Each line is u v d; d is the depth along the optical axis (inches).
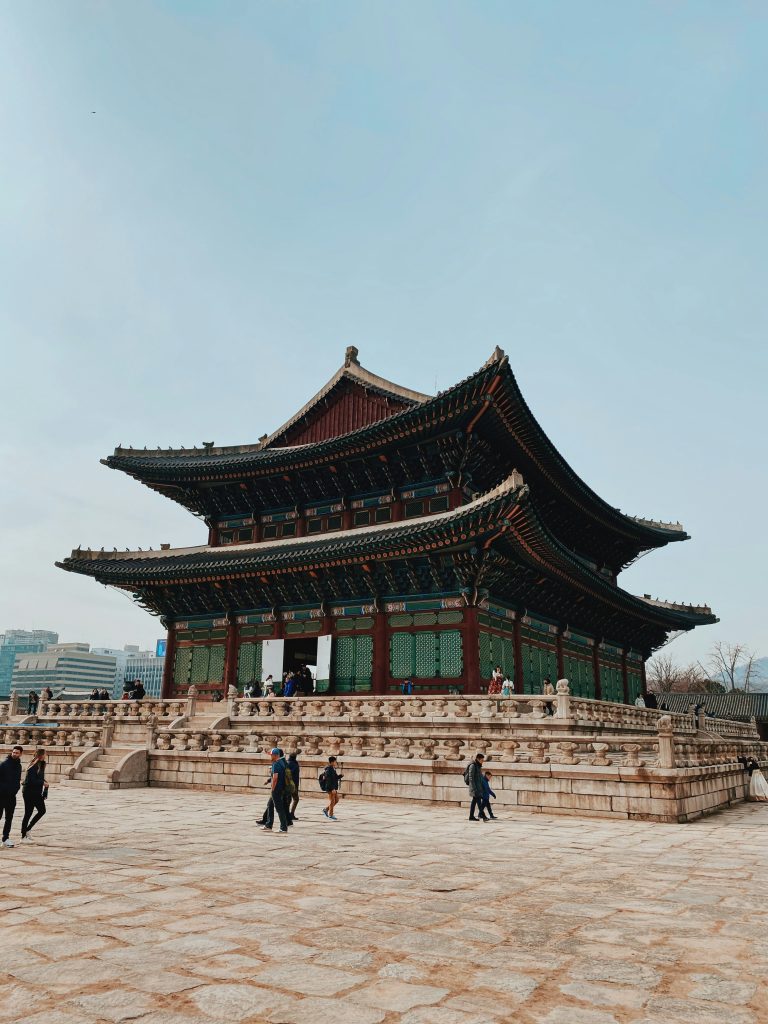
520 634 1868.8
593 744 1077.8
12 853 682.8
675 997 326.3
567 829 864.9
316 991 328.8
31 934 414.6
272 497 2165.4
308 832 828.6
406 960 374.0
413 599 1758.1
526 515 1478.8
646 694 2679.6
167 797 1210.6
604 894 525.0
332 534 2026.3
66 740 1539.1
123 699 1840.6
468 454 1803.6
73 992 326.0
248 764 1280.8
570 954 386.6
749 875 594.9
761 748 1697.8
